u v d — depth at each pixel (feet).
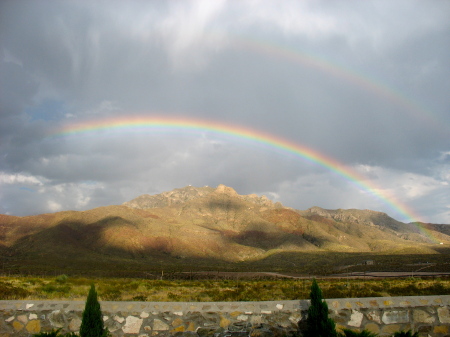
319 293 33.96
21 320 35.88
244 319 35.09
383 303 35.45
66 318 35.76
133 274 231.30
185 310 35.47
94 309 33.27
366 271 252.21
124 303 35.99
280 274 253.85
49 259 454.40
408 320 34.86
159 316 35.24
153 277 212.84
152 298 71.36
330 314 35.01
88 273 228.43
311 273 271.69
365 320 34.83
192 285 112.78
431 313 35.01
